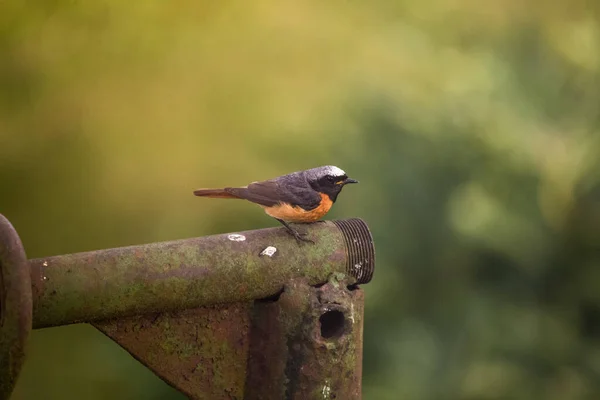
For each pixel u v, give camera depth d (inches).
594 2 696.4
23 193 650.8
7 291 155.6
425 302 605.0
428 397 573.3
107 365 594.9
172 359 187.0
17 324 155.7
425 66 673.6
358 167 608.7
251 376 192.1
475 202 593.3
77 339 622.2
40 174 655.1
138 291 176.4
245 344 192.2
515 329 586.9
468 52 706.2
